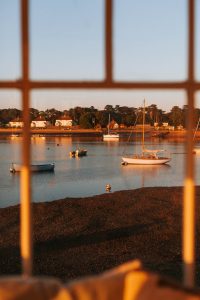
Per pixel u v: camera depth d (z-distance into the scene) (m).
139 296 2.07
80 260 11.84
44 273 10.80
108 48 2.27
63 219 16.28
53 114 144.50
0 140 102.81
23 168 2.28
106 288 2.09
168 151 69.88
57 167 48.97
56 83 2.25
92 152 69.06
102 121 130.75
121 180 38.75
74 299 2.02
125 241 13.59
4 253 12.24
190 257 2.33
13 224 15.62
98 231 14.77
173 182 37.25
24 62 2.23
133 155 58.56
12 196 30.52
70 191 32.88
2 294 1.93
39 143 90.75
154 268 10.84
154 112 136.50
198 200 18.81
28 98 2.24
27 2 2.23
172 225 15.54
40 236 14.05
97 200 19.92
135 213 17.50
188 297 2.04
